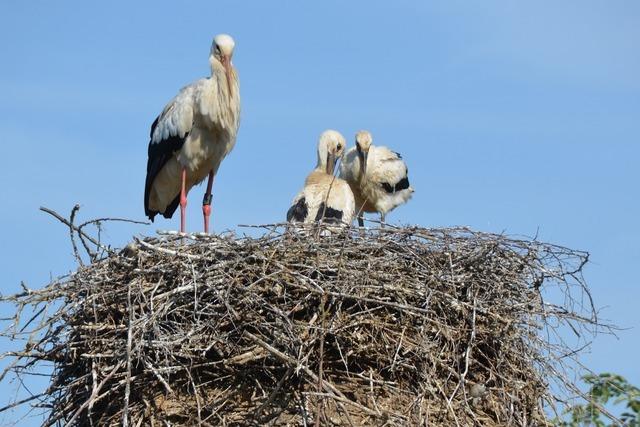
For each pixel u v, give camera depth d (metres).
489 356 12.62
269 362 11.87
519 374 12.57
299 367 11.15
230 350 11.92
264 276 12.11
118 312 12.39
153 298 12.02
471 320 12.46
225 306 11.99
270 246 12.64
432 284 12.66
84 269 12.59
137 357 11.58
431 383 11.98
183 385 11.98
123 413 11.14
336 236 13.18
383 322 12.25
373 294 12.41
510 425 12.16
